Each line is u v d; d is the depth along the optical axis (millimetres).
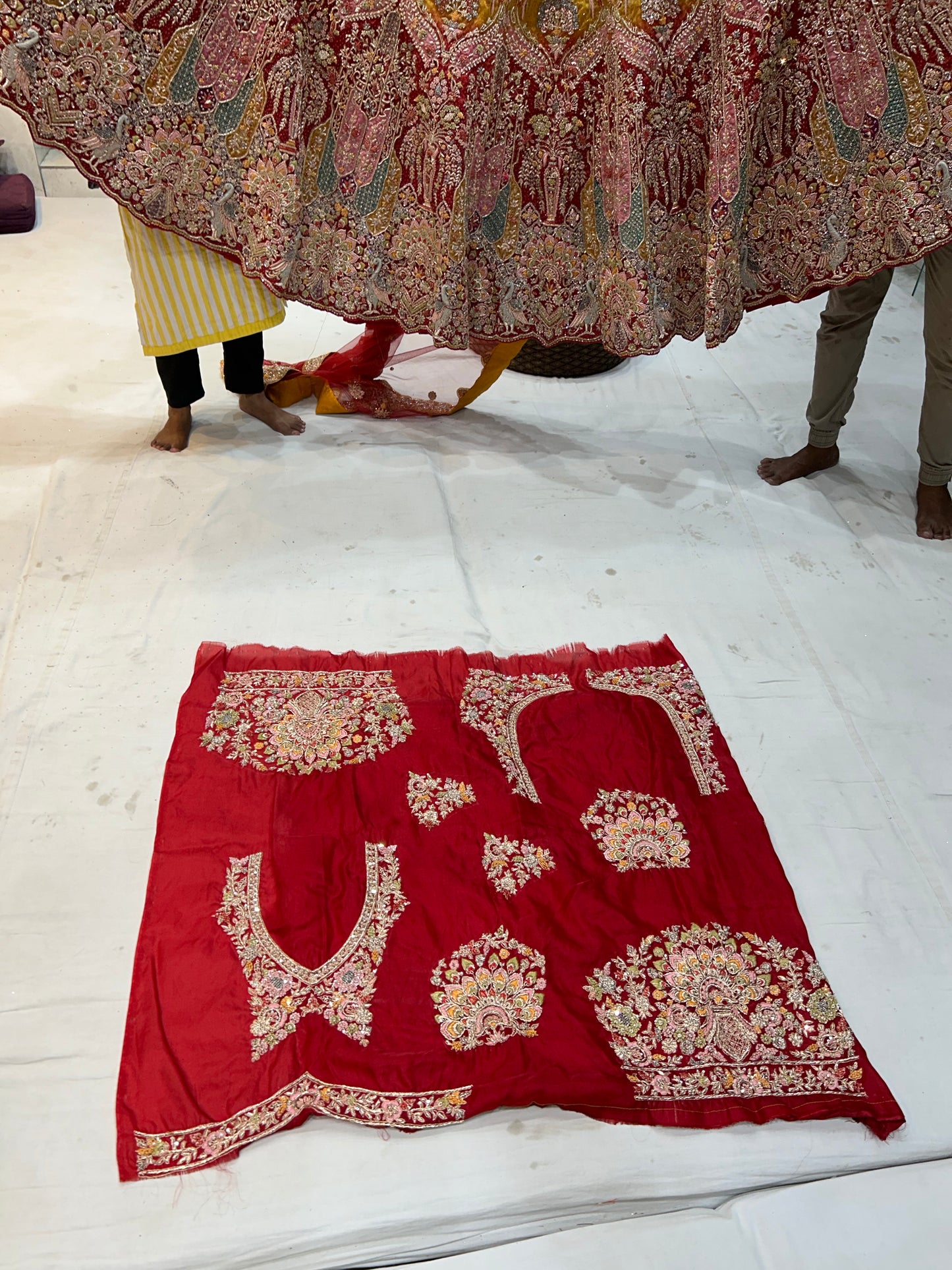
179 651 2268
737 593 2572
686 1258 1380
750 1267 1380
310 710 2115
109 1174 1434
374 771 1989
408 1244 1404
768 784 2080
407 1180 1448
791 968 1721
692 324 2631
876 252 2404
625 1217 1462
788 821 2004
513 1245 1384
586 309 2650
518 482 2906
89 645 2260
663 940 1744
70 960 1673
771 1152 1513
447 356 3273
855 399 3391
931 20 2123
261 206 2242
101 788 1952
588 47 2271
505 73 2291
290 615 2389
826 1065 1601
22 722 2070
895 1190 1473
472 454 3012
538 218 2520
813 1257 1393
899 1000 1725
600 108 2350
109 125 2045
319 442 2998
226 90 2105
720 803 1998
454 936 1722
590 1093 1534
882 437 3213
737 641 2428
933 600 2590
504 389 3365
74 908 1747
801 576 2643
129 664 2223
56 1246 1359
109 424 3012
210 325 2508
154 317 2500
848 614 2533
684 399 3381
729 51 2170
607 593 2541
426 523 2701
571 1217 1456
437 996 1640
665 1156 1497
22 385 3146
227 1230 1386
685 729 2150
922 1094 1601
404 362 3197
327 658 2260
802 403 3398
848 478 3014
